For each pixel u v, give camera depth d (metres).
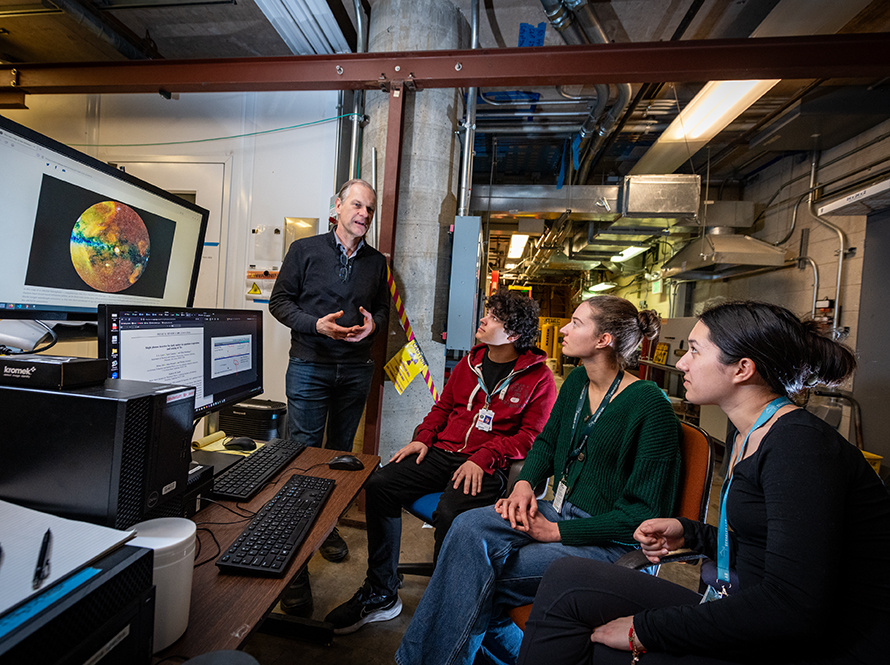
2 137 0.94
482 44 3.11
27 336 1.06
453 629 1.03
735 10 2.70
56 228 1.10
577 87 3.42
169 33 3.09
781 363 0.75
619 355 1.25
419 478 1.55
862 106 3.09
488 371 1.72
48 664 0.38
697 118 3.22
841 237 3.57
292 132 2.80
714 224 4.74
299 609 1.52
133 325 0.90
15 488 0.64
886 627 0.63
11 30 3.00
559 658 0.84
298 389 1.92
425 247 2.65
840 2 2.26
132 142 2.93
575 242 7.16
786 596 0.62
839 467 0.66
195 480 0.89
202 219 1.61
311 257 1.89
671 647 0.71
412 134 2.62
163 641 0.55
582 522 1.07
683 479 1.10
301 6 2.31
